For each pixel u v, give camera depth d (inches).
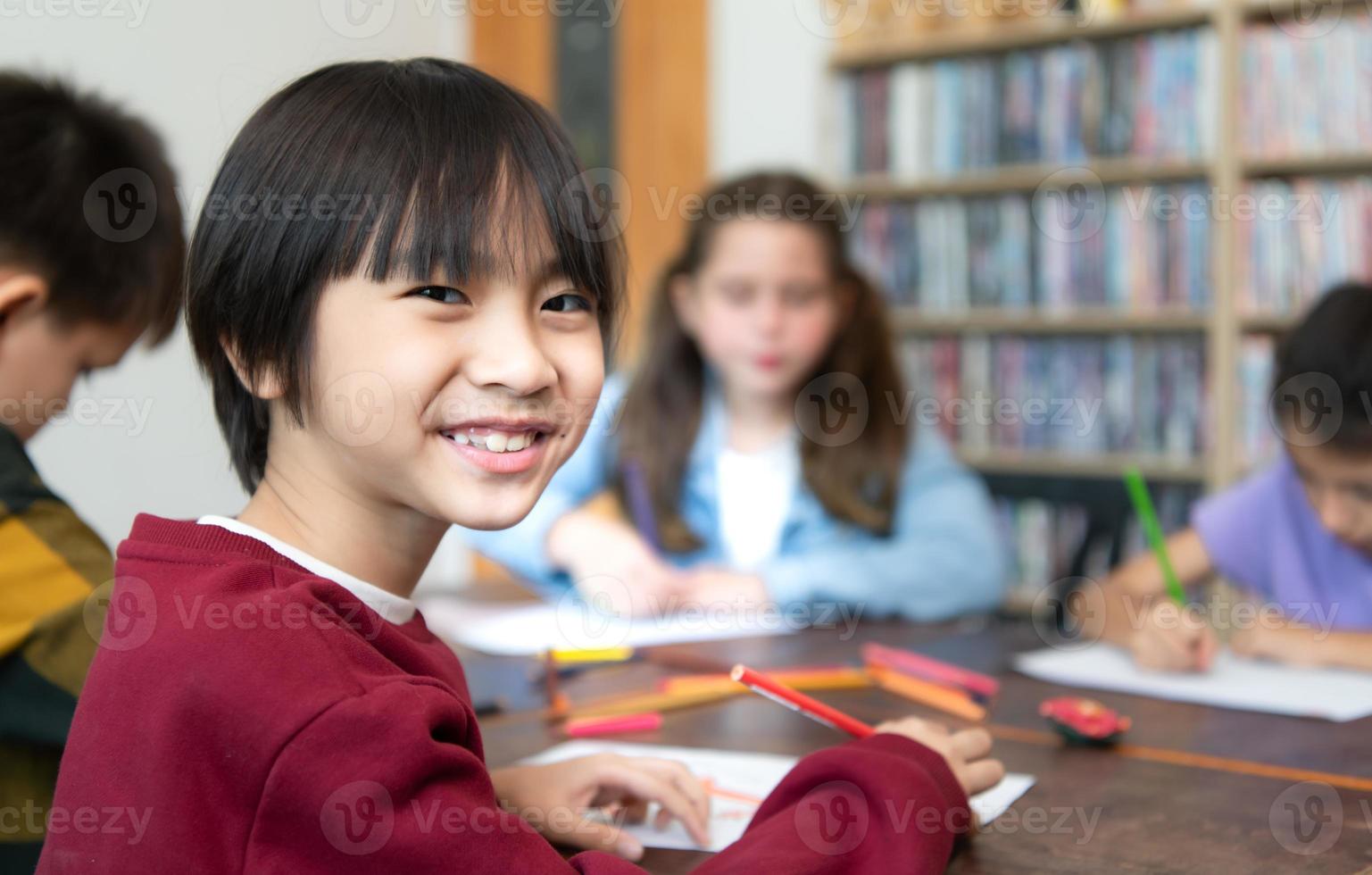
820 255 67.5
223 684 19.3
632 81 113.9
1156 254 91.7
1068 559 95.8
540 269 22.1
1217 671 43.9
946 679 40.5
